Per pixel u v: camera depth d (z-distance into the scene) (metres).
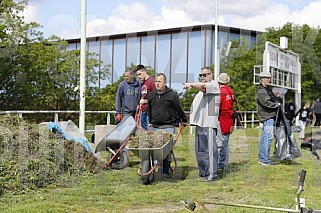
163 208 6.54
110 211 6.29
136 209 6.46
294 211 4.78
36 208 6.22
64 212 6.16
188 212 6.05
